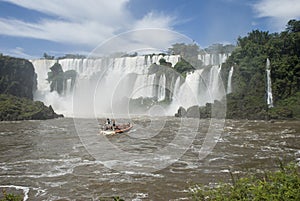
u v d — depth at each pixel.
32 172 16.95
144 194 13.30
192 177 15.15
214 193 6.72
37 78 76.06
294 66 52.59
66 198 13.19
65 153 21.23
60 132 32.56
